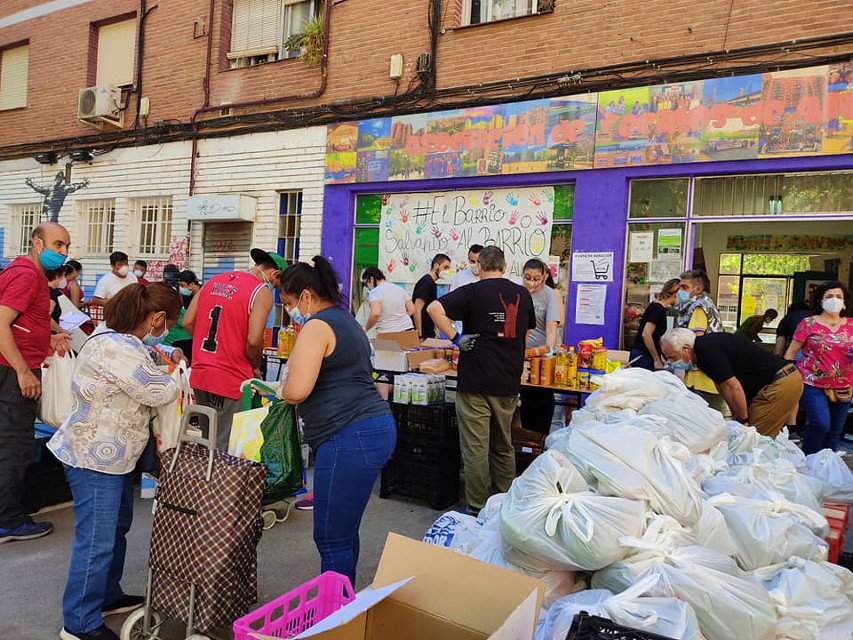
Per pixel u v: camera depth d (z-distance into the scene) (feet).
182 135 33.71
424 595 5.79
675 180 22.38
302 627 6.79
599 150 22.98
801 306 21.15
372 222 28.68
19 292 12.35
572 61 23.73
